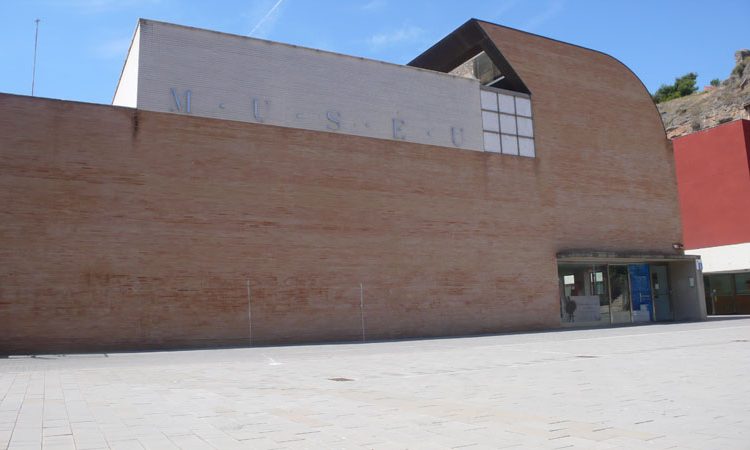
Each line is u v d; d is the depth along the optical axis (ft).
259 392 30.48
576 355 49.06
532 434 20.61
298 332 71.82
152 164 66.95
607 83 108.17
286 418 23.41
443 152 87.61
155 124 67.92
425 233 83.46
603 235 100.94
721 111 253.65
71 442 19.02
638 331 78.84
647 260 105.50
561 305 96.89
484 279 87.10
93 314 61.72
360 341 74.13
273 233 72.33
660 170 111.34
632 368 39.32
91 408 25.26
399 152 83.76
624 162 106.52
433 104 88.53
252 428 21.52
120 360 50.21
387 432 20.94
